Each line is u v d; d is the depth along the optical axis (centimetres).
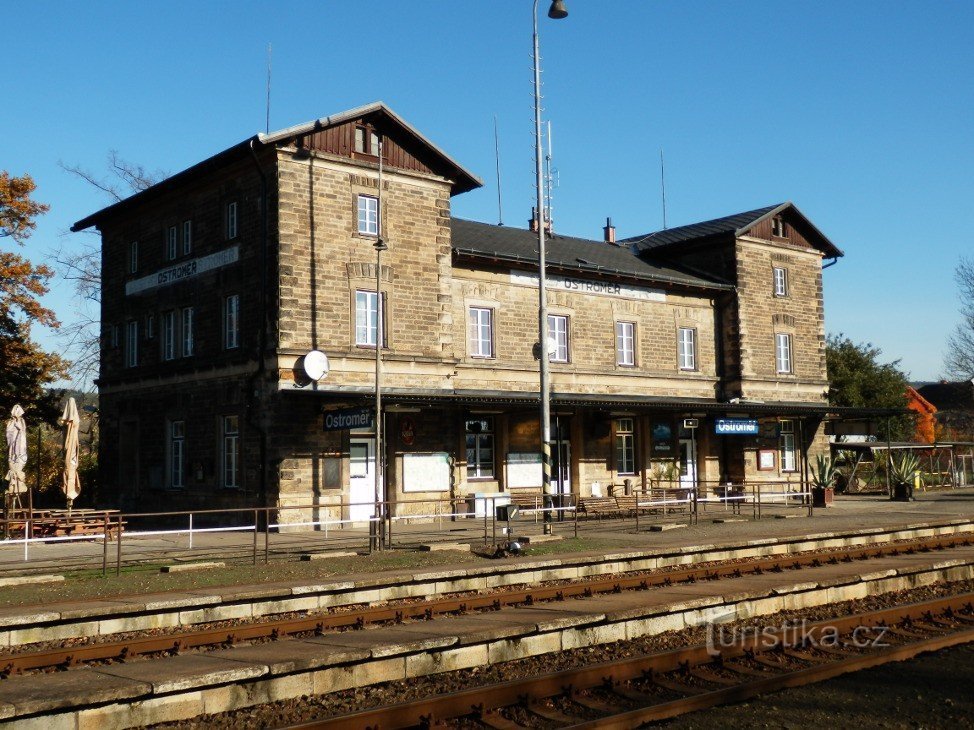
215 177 2708
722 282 3528
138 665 973
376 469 2283
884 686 940
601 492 3105
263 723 831
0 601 1297
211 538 2239
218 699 878
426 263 2717
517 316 2978
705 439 3438
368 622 1220
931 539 2128
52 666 977
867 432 4125
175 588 1410
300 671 926
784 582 1480
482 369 2877
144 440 2980
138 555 1842
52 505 3600
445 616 1262
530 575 1598
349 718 797
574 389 3077
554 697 906
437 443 2705
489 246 2986
